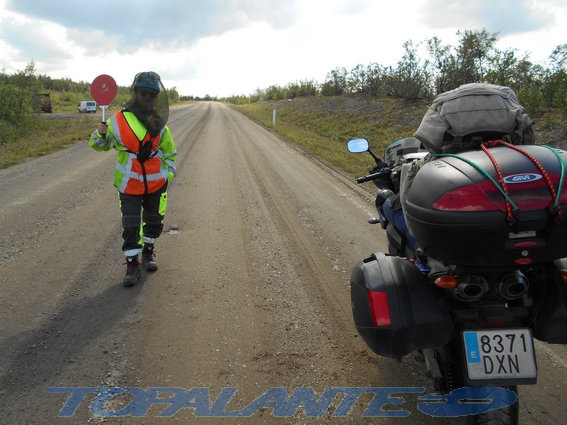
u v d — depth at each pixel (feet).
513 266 6.97
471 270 7.22
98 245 17.71
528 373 7.13
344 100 102.58
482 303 7.66
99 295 13.79
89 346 11.12
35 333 11.61
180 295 13.96
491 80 54.29
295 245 18.67
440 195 6.86
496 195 6.55
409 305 7.61
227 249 18.01
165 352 10.98
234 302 13.62
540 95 46.57
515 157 7.04
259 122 96.63
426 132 8.55
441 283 7.28
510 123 8.20
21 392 9.41
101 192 25.90
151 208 15.14
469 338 7.29
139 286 14.48
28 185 27.53
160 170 14.58
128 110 13.79
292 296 14.12
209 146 50.19
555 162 6.92
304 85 152.76
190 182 30.12
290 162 41.06
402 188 9.38
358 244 18.92
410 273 8.00
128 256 14.39
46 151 42.91
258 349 11.22
